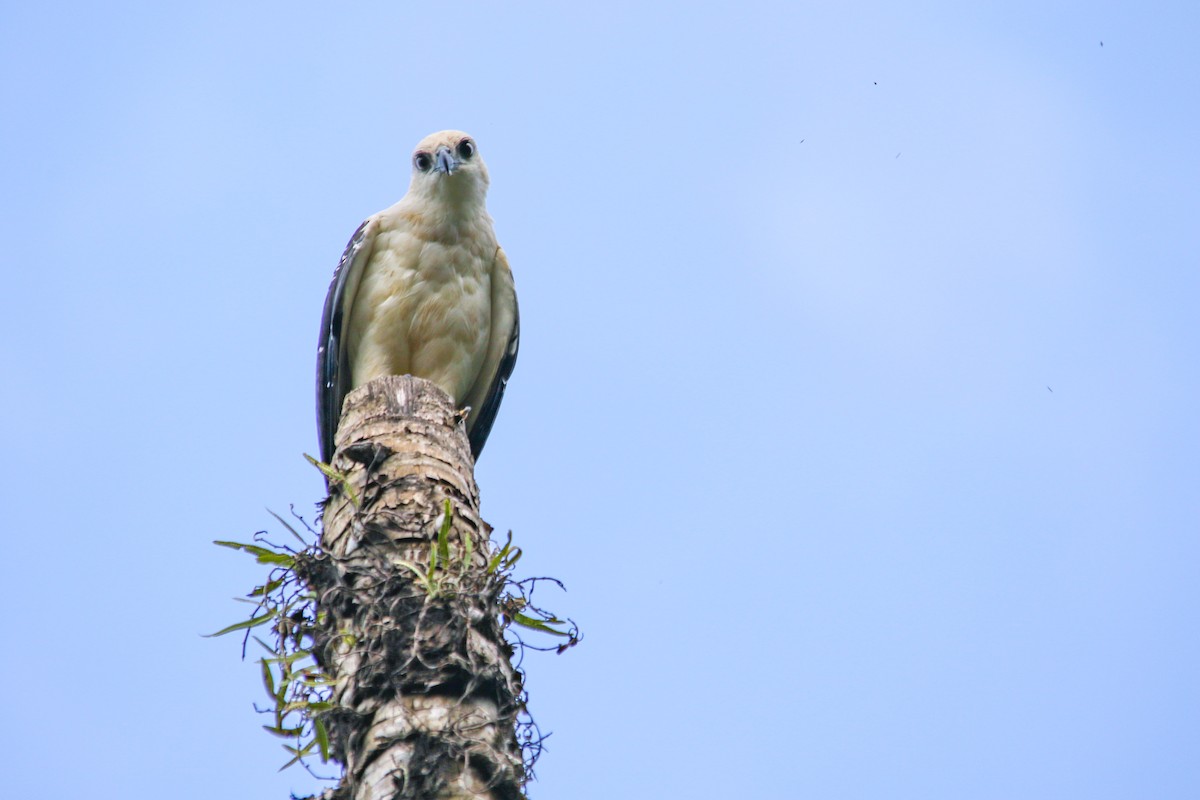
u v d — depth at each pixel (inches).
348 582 397.4
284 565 416.2
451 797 347.3
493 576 393.7
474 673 368.2
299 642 402.9
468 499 433.4
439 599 381.1
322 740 383.6
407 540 406.0
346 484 429.7
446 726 357.4
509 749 366.6
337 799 359.9
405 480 426.3
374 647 374.9
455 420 461.4
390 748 354.9
